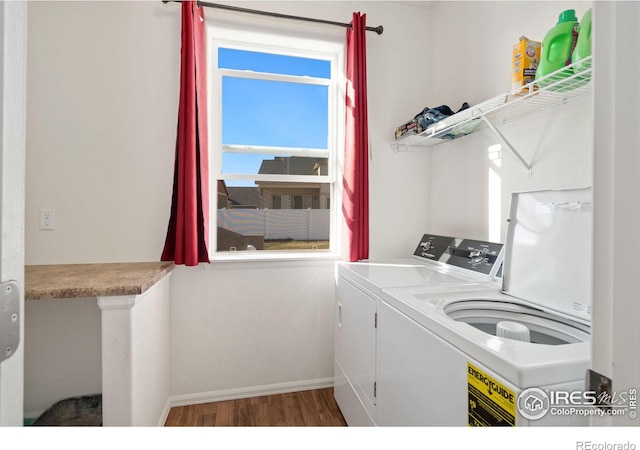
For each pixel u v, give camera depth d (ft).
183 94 5.88
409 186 7.55
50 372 5.50
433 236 6.79
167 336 6.03
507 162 5.37
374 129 7.31
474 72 6.17
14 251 1.50
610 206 1.29
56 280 4.43
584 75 3.49
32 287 3.97
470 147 6.29
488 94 5.81
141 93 6.06
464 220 6.45
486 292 4.22
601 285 1.33
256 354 6.72
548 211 3.81
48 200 5.69
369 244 7.29
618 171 1.26
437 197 7.38
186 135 5.87
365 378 4.72
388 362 3.98
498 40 5.58
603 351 1.32
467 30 6.37
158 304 5.39
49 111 5.67
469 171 6.31
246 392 6.66
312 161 7.47
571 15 3.71
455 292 4.10
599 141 1.33
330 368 7.11
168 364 6.12
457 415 2.70
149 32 6.08
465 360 2.61
